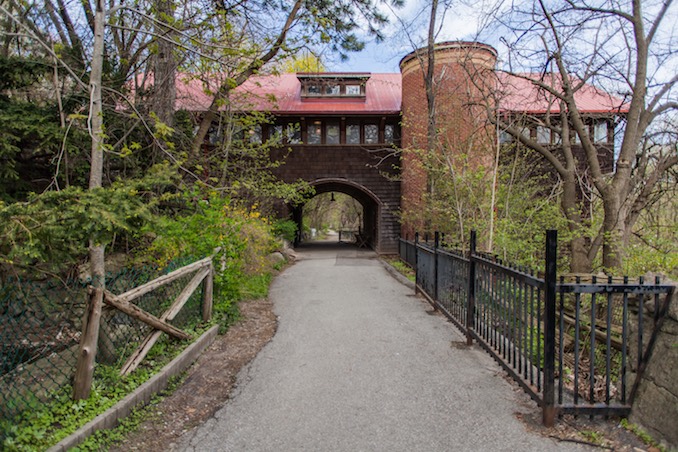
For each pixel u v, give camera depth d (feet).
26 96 29.04
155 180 14.19
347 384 13.52
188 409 11.89
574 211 31.63
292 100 68.39
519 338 12.48
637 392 10.40
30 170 28.71
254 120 35.55
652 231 35.60
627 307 11.43
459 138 36.76
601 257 33.30
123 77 29.17
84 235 10.77
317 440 10.16
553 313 10.47
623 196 29.99
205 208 21.93
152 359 14.32
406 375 14.23
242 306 25.31
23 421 9.62
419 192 54.49
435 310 24.13
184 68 29.37
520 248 28.32
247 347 17.51
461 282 19.21
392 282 36.40
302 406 12.00
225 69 23.97
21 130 24.40
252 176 43.73
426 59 52.54
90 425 9.66
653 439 9.56
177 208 29.50
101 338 12.46
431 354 16.40
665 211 38.65
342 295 29.68
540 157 42.57
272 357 16.24
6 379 10.75
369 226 86.48
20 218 10.09
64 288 12.47
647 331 10.62
